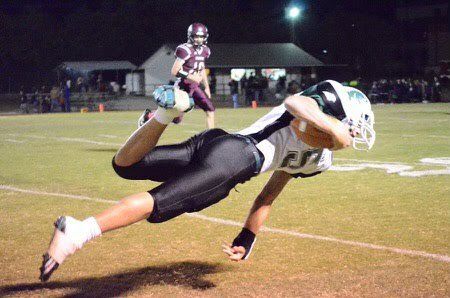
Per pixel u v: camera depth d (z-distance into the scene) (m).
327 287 4.36
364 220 6.41
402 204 7.16
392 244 5.47
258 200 4.48
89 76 46.41
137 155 3.95
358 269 4.77
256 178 9.45
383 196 7.64
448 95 39.66
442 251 5.22
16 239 5.88
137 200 3.69
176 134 17.09
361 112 3.97
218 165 3.82
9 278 4.68
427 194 7.70
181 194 3.76
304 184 8.58
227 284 4.48
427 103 37.06
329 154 4.24
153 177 4.24
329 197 7.65
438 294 4.18
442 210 6.79
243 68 44.50
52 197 8.04
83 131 19.00
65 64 42.78
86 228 3.57
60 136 17.30
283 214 6.75
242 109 33.56
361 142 4.14
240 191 8.30
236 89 38.03
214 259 5.14
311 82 43.97
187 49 10.98
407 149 12.49
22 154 12.91
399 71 54.69
